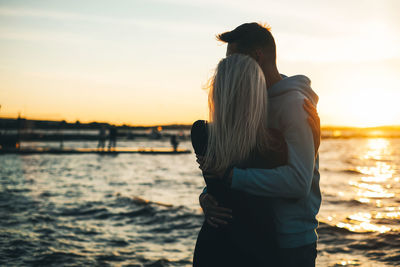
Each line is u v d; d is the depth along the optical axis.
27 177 17.91
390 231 7.64
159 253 6.27
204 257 1.49
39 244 6.46
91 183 16.33
